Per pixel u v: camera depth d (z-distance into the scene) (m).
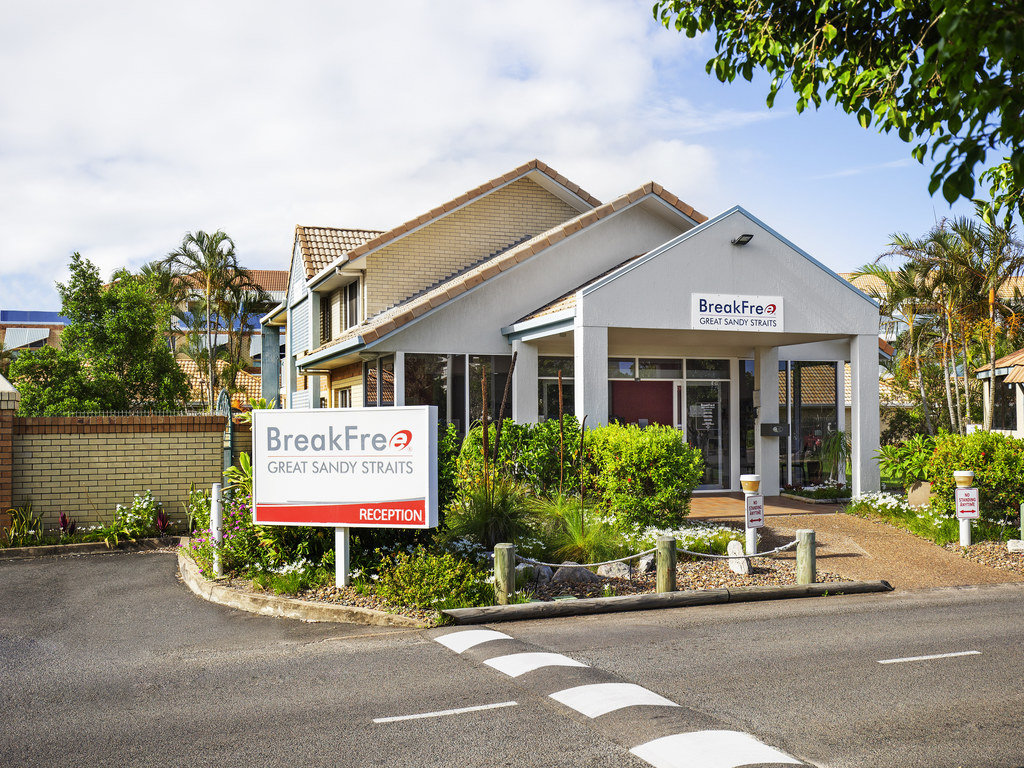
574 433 14.12
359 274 20.86
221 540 10.83
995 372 24.20
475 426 14.02
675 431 13.78
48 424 14.28
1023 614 9.20
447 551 10.57
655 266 15.35
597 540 11.41
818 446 20.58
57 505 14.30
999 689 6.50
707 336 17.00
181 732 5.70
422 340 16.98
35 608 9.70
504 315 17.62
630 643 7.96
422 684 6.69
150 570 11.93
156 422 14.80
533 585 10.21
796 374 20.52
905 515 14.68
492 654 7.53
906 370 27.03
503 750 5.29
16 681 6.98
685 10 6.73
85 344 24.97
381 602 9.28
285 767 5.07
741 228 15.91
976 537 13.15
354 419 9.92
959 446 13.93
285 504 10.07
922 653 7.56
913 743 5.38
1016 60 4.22
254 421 10.20
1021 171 4.23
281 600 9.34
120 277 26.81
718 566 11.43
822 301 16.39
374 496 9.84
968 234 23.67
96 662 7.52
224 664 7.40
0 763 5.20
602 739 5.45
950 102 4.18
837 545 12.99
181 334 45.91
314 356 20.39
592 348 14.91
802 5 5.98
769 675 6.86
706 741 5.38
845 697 6.30
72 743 5.52
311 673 7.06
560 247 18.19
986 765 5.04
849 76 5.97
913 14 5.52
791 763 5.03
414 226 20.73
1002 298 25.23
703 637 8.20
